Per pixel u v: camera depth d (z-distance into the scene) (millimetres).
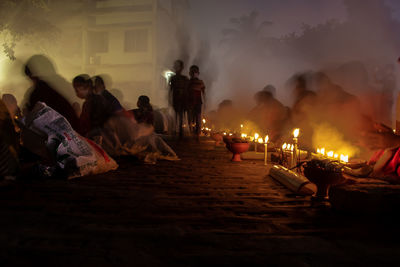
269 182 4371
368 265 1825
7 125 3818
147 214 2748
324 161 3371
